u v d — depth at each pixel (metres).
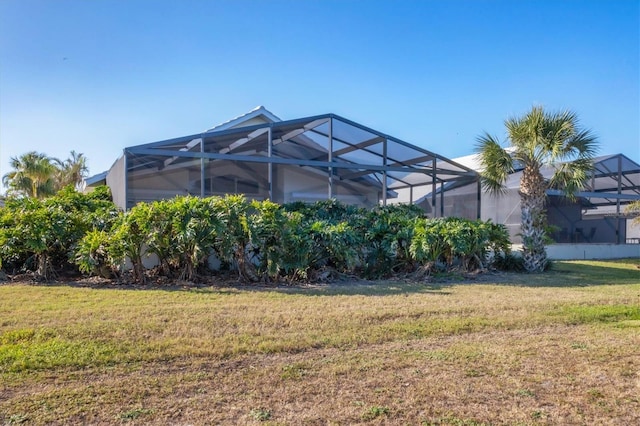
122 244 9.61
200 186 12.59
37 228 9.90
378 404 3.84
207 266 11.11
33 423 3.41
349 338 5.70
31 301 7.67
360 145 14.77
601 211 21.91
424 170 15.53
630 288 10.20
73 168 37.62
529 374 4.57
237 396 3.96
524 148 13.60
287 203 13.16
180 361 4.80
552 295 9.07
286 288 9.66
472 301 8.22
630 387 4.27
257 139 13.45
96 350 5.00
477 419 3.60
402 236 11.75
